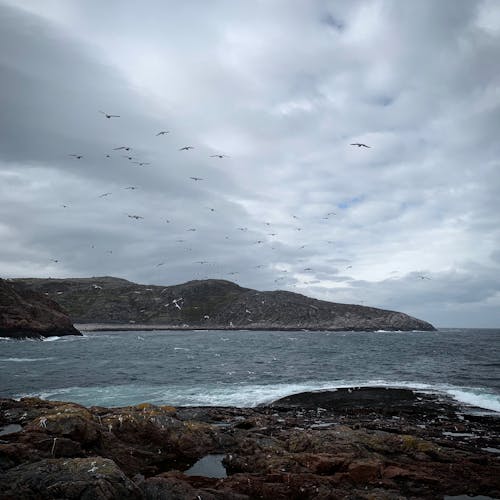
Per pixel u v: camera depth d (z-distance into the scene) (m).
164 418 16.69
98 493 9.51
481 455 15.63
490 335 174.12
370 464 13.02
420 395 29.89
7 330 91.50
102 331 169.88
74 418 14.49
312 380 37.94
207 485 11.85
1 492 9.51
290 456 14.04
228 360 55.69
